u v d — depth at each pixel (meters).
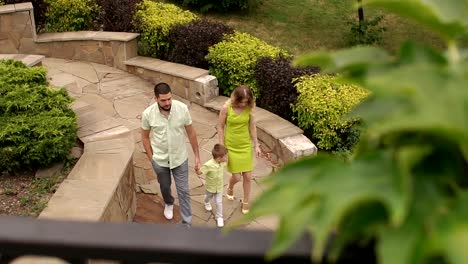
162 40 9.89
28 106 5.93
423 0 0.97
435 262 0.81
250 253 1.10
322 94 7.75
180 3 13.51
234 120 6.02
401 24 13.41
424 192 0.86
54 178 5.57
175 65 9.59
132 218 6.18
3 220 1.23
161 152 5.71
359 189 0.85
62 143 5.63
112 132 6.45
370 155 0.92
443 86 0.84
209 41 9.40
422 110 0.80
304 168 0.98
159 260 1.16
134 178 6.37
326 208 0.84
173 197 6.23
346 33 13.07
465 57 0.95
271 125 7.96
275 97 8.33
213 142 8.02
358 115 1.00
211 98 9.06
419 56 0.96
